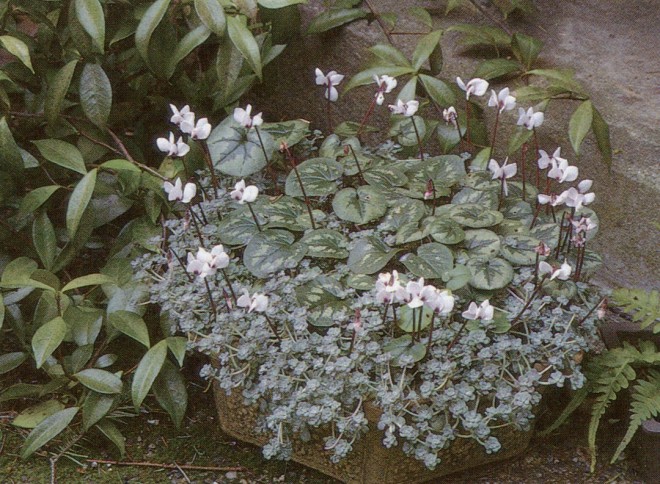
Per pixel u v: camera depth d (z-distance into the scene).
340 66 2.00
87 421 1.72
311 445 1.68
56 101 1.80
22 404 1.78
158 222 1.84
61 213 1.89
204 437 1.75
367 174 1.77
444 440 1.62
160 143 1.70
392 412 1.62
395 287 1.59
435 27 1.99
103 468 1.72
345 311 1.67
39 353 1.68
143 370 1.70
